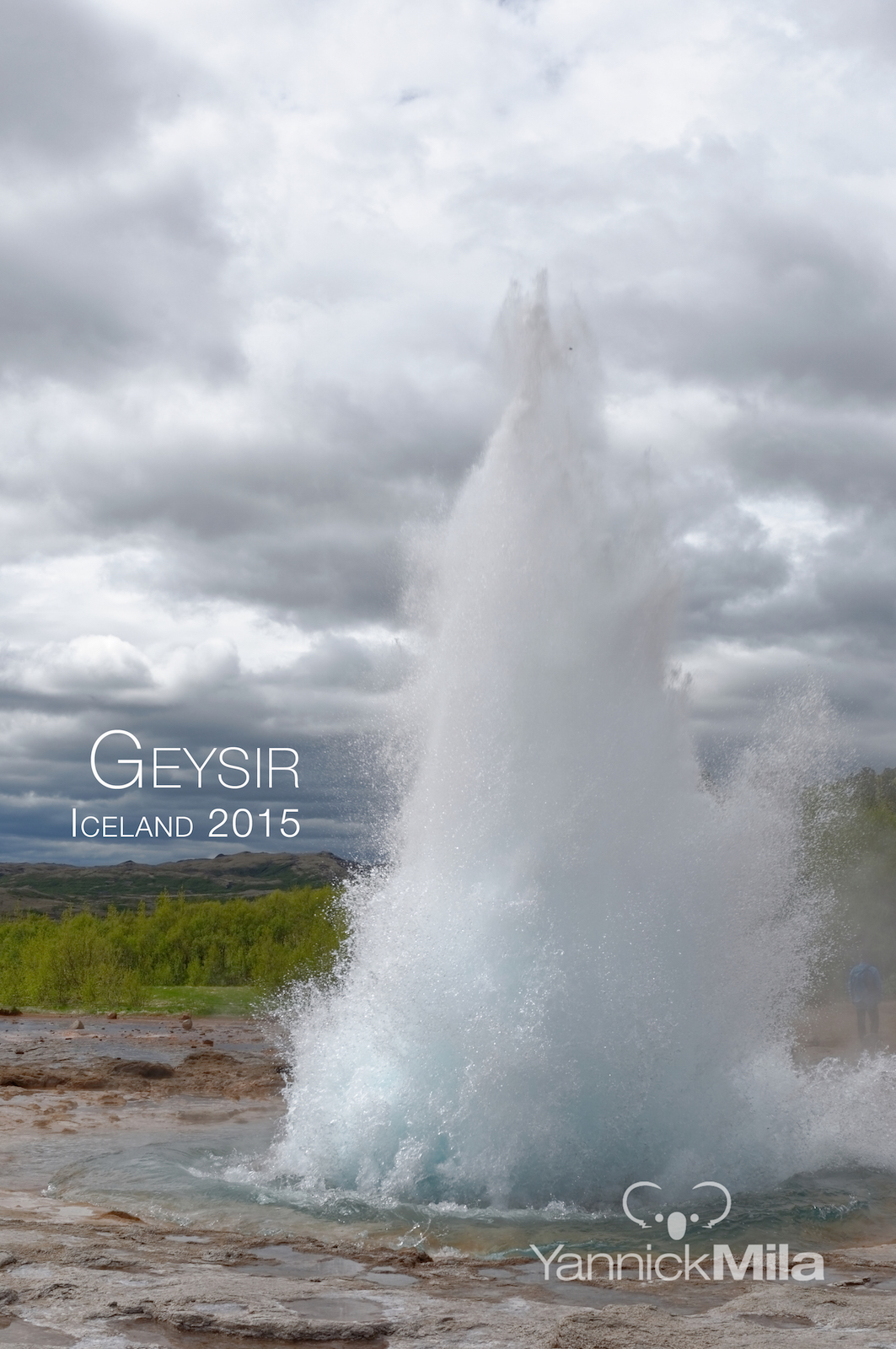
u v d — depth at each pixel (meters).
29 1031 27.38
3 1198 8.27
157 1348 4.52
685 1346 4.70
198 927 50.66
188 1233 7.26
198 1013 34.66
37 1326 4.76
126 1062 17.58
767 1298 5.64
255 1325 4.84
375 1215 8.05
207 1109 13.73
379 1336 4.84
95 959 38.00
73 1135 11.57
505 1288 6.09
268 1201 8.41
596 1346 4.68
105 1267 5.92
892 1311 5.42
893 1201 8.79
